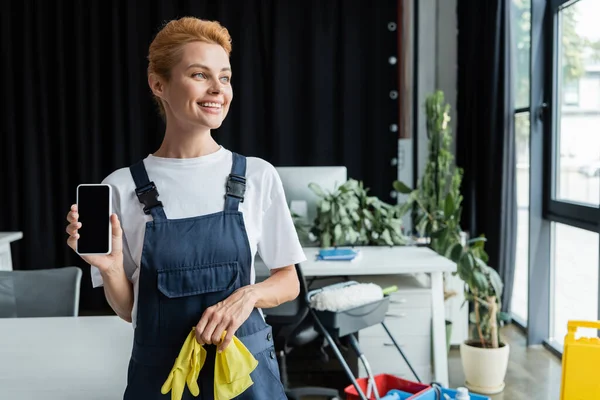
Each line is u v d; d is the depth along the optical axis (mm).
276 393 1330
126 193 1310
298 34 5016
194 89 1259
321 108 5051
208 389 1280
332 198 3713
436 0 5191
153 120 5000
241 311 1249
